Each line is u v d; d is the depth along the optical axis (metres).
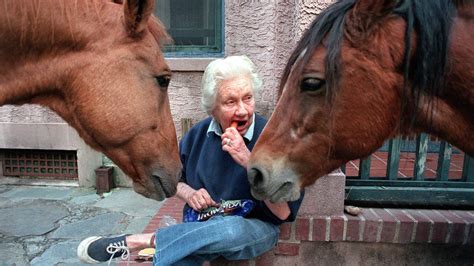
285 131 1.29
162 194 1.58
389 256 2.03
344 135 1.23
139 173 1.55
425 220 1.97
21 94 1.43
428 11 1.14
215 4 3.95
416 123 1.31
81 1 1.39
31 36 1.36
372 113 1.20
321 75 1.19
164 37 1.57
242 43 3.56
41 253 2.79
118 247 1.67
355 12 1.15
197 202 1.72
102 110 1.41
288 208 1.68
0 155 4.34
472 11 1.20
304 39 1.27
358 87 1.17
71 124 1.53
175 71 3.96
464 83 1.21
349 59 1.16
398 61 1.18
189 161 1.86
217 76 1.61
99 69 1.39
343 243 2.02
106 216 3.47
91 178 4.25
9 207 3.67
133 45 1.42
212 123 1.78
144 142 1.48
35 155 4.38
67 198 3.93
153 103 1.47
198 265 1.66
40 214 3.51
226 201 1.72
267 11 3.44
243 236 1.59
